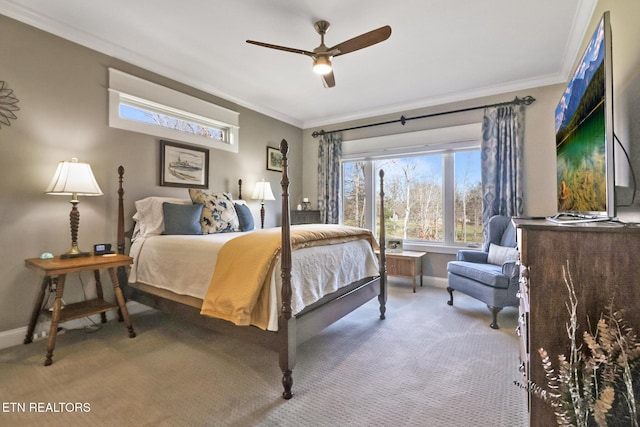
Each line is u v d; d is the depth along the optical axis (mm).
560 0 2186
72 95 2625
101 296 2748
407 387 1802
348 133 4926
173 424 1484
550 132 3438
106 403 1640
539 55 2975
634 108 1527
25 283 2393
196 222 2961
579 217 1729
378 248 3107
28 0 2229
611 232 1108
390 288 4074
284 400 1681
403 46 2809
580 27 2482
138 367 2025
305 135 5352
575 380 1025
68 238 2611
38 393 1725
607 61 1276
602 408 926
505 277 2689
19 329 2359
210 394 1731
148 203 2982
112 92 2873
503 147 3613
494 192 3656
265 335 1803
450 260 4078
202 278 2168
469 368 2014
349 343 2404
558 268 1190
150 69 3176
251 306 1765
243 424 1489
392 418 1529
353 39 2141
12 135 2318
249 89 3859
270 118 4719
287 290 1739
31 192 2416
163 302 2451
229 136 4090
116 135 2926
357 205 4887
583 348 1152
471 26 2504
